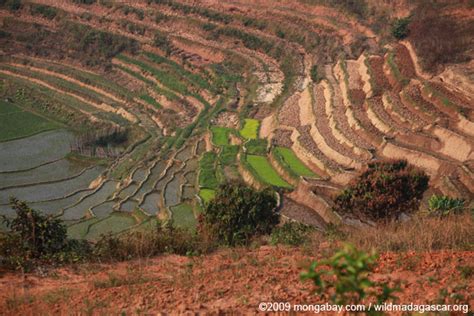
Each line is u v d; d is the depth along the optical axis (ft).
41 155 245.45
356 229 73.51
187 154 213.05
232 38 294.46
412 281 45.39
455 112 159.53
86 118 275.39
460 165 137.18
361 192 84.17
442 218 71.46
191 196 173.88
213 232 76.59
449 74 176.35
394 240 57.98
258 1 306.96
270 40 280.92
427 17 215.72
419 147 151.64
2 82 308.40
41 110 288.92
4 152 248.32
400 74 188.65
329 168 154.71
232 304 43.70
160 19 322.34
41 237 63.77
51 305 48.62
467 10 219.00
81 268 59.93
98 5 345.72
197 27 308.40
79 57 320.91
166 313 43.42
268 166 172.96
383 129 164.76
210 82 270.67
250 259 56.59
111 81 300.20
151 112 270.87
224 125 229.66
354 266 28.09
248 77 260.21
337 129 171.63
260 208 78.38
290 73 249.96
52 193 210.38
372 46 237.04
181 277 52.13
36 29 342.44
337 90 201.46
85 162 237.86
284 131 191.42
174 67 289.74
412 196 83.35
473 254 51.31
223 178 172.55
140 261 60.49
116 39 319.27
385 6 258.16
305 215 137.59
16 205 65.10
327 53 248.73
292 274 50.21
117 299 48.14
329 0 281.54
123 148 249.96
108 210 177.68
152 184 190.90
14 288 53.62
